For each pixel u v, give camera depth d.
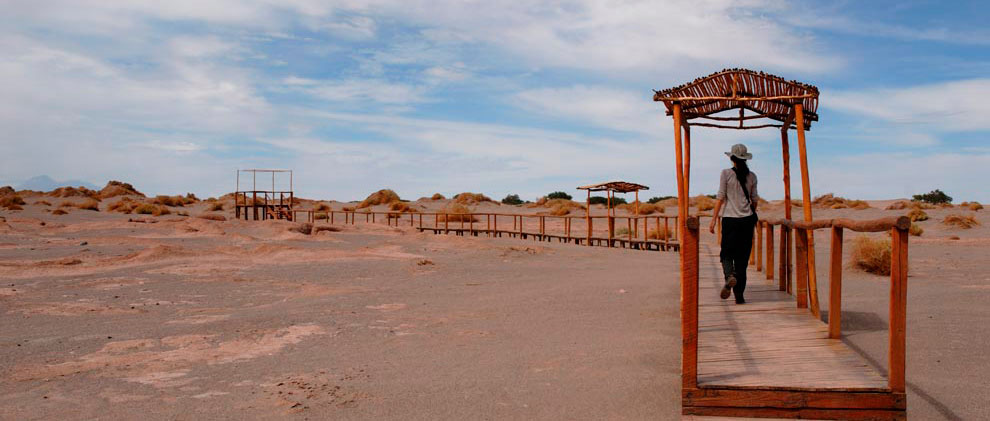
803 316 7.50
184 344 7.52
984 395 5.32
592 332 8.25
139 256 16.27
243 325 8.61
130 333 8.10
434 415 5.01
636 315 9.54
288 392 5.61
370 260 17.56
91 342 7.59
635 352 7.05
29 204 44.19
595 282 13.78
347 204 63.94
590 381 5.90
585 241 30.39
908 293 10.95
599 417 4.94
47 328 8.45
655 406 5.17
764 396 4.62
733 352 5.79
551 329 8.46
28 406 5.25
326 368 6.45
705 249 17.77
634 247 27.67
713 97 7.16
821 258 18.11
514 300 11.09
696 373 4.75
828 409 4.55
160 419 4.93
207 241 21.77
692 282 4.77
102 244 19.94
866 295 10.82
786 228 9.33
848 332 7.66
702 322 7.21
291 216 41.91
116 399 5.44
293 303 10.67
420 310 10.02
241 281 13.25
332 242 23.27
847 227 5.61
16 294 11.12
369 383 5.89
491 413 5.05
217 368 6.46
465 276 14.87
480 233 36.12
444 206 56.47
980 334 7.64
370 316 9.42
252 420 4.91
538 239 31.67
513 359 6.78
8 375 6.18
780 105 8.49
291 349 7.30
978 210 41.44
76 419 4.94
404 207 51.22
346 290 12.33
